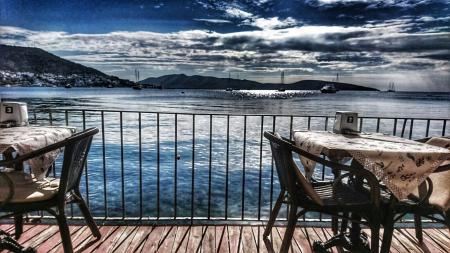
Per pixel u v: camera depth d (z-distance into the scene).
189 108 35.56
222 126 19.95
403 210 2.00
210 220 2.94
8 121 2.48
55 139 2.21
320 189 2.34
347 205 1.98
